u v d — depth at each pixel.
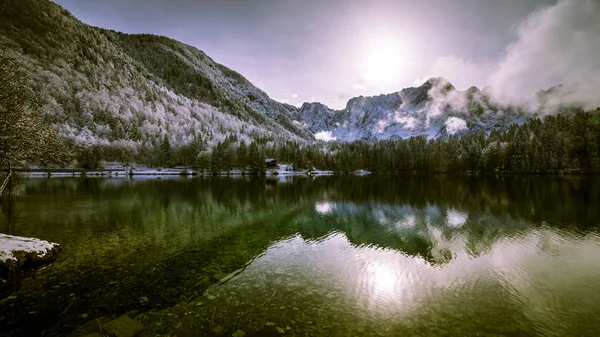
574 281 15.80
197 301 12.70
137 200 46.75
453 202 46.34
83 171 132.75
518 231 26.94
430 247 22.19
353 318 11.55
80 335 9.98
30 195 50.72
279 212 37.28
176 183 89.44
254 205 43.53
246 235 25.20
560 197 50.34
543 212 36.44
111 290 13.68
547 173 136.38
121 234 24.41
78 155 136.38
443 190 66.94
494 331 10.92
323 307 12.41
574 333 10.92
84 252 19.38
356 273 16.69
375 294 13.93
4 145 18.42
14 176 36.38
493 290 14.66
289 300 13.02
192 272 16.28
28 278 14.84
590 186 70.44
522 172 140.50
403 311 12.29
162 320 11.02
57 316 11.26
